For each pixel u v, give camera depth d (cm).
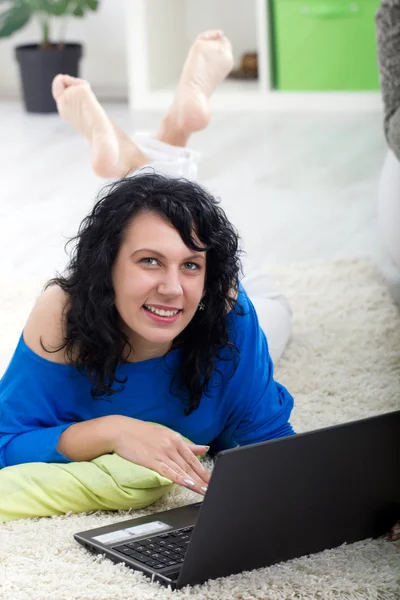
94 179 433
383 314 288
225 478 146
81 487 179
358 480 164
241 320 193
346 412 229
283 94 546
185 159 262
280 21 538
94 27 590
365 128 504
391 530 173
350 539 170
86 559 163
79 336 180
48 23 552
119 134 266
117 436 182
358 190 410
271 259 336
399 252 287
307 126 514
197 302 177
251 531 155
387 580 158
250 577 157
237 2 584
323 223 372
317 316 286
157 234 172
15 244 352
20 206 397
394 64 262
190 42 599
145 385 190
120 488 179
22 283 308
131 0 552
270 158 458
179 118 270
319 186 416
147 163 264
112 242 174
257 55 573
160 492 183
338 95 539
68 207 394
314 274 317
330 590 155
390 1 258
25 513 179
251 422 201
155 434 181
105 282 175
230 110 552
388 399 236
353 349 265
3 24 550
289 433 204
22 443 188
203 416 197
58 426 188
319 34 536
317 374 251
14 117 553
